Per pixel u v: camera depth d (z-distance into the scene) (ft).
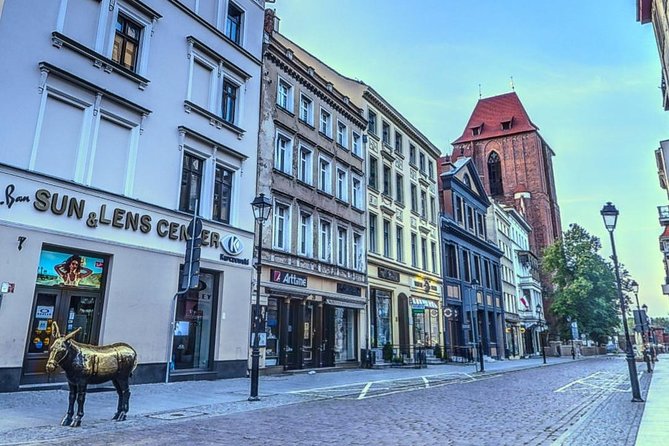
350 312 86.02
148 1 54.24
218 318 57.82
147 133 52.19
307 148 79.71
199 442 23.97
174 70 56.44
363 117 97.55
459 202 142.00
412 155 119.14
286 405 38.06
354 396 44.39
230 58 65.05
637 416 33.71
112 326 45.68
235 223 62.28
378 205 98.99
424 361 90.84
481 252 152.15
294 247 72.64
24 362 39.81
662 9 84.74
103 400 36.47
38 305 41.39
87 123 46.32
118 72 49.57
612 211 49.06
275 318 67.82
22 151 40.63
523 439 25.31
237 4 67.97
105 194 46.70
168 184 53.83
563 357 180.75
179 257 53.42
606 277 193.47
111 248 46.47
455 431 27.50
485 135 274.57
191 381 52.49
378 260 95.25
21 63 41.42
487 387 55.52
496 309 157.58
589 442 24.61
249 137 66.74
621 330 258.16
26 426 26.61
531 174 257.96
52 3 44.55
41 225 41.14
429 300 114.73
